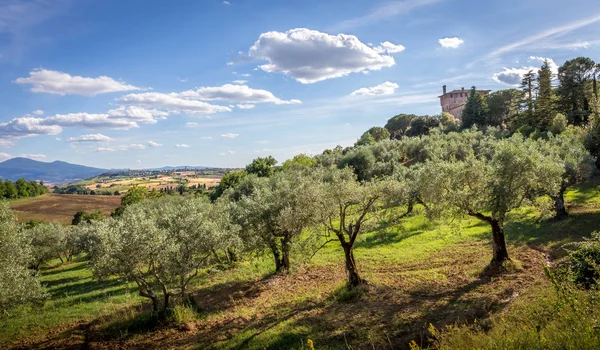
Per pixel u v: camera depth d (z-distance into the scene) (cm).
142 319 1938
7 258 1819
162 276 2105
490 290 1777
